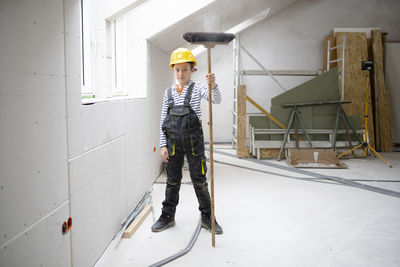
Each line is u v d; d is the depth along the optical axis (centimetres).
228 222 265
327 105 541
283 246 223
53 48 139
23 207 118
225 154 565
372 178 409
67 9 153
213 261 202
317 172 440
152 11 337
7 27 107
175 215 278
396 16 655
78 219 168
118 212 239
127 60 342
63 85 149
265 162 503
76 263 166
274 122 539
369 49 634
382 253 214
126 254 210
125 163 258
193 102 230
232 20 486
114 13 256
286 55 667
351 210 293
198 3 335
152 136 373
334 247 222
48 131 136
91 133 185
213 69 671
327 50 646
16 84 112
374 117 617
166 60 501
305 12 659
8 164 108
